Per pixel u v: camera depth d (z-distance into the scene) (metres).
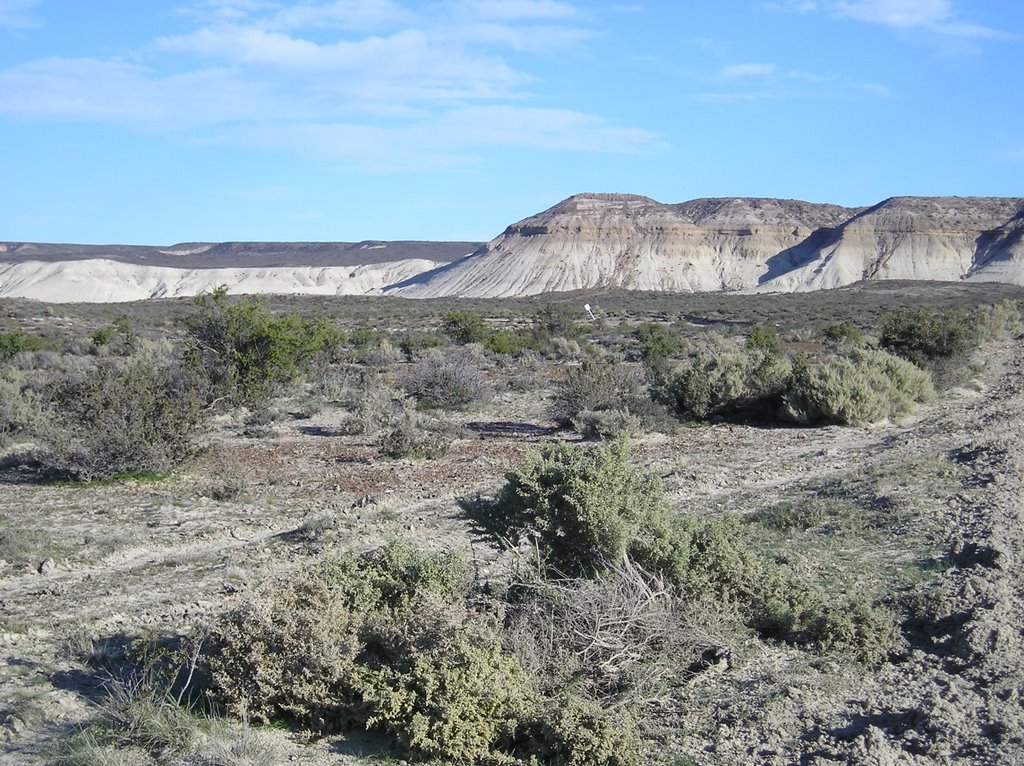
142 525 15.04
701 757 6.76
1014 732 6.81
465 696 7.02
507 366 43.62
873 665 8.45
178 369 25.70
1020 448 18.03
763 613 9.20
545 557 9.73
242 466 20.16
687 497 16.34
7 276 191.00
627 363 45.16
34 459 20.02
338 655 7.60
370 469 19.62
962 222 190.62
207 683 8.00
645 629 8.37
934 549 11.93
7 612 10.77
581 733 6.70
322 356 36.34
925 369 31.73
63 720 7.70
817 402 24.83
